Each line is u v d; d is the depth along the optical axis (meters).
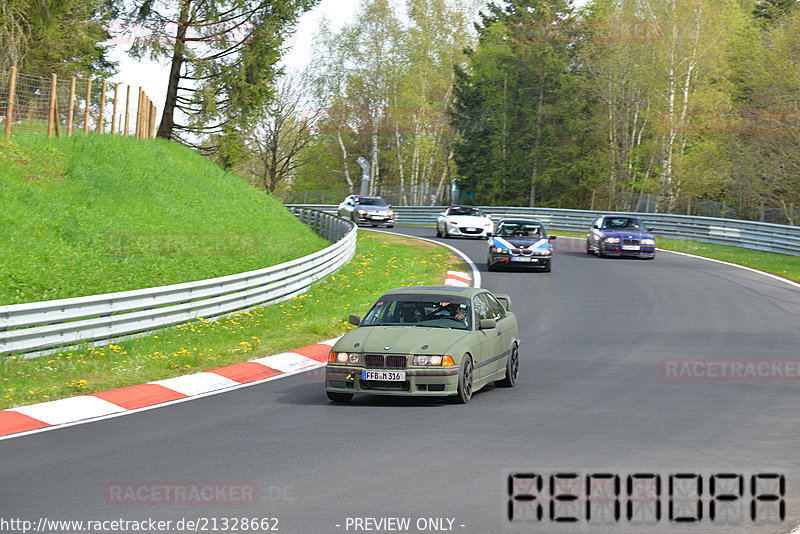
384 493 15.29
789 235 76.94
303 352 33.41
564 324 41.31
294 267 49.00
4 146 62.50
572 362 31.94
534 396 25.72
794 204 112.25
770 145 103.00
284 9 99.31
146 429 21.02
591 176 151.38
